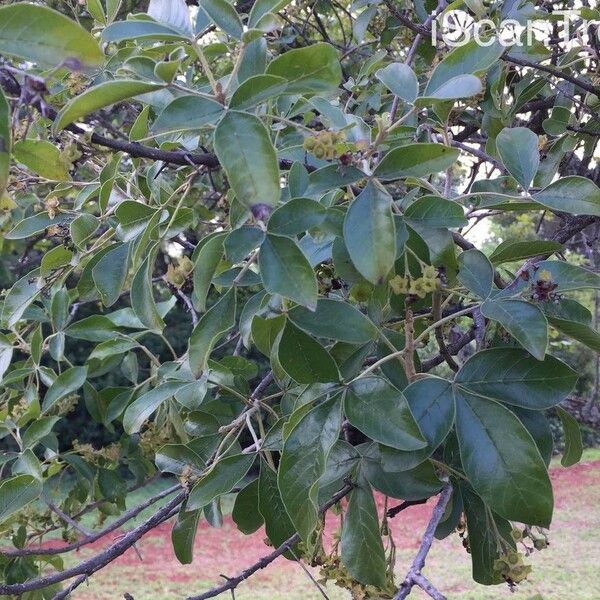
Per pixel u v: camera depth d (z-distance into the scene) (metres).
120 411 2.61
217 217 3.02
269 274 1.10
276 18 1.20
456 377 1.25
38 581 1.73
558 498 9.91
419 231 1.31
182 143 1.71
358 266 1.10
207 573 7.54
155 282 3.63
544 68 1.98
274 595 6.71
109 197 1.69
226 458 1.63
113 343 2.47
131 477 9.55
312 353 1.25
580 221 2.07
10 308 2.04
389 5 1.99
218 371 2.09
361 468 1.43
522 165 1.39
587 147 2.31
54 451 2.60
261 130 1.04
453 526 1.54
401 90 1.31
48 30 0.85
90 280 1.78
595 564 7.14
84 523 7.63
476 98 1.96
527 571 1.44
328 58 1.06
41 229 1.86
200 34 1.45
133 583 7.17
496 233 5.80
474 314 1.62
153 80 1.45
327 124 1.50
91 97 1.01
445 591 6.52
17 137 1.26
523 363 1.24
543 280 1.27
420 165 1.18
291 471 1.23
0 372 2.28
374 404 1.22
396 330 1.63
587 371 7.38
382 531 1.55
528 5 1.95
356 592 1.54
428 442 1.21
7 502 1.82
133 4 3.39
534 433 1.35
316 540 1.64
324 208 1.15
